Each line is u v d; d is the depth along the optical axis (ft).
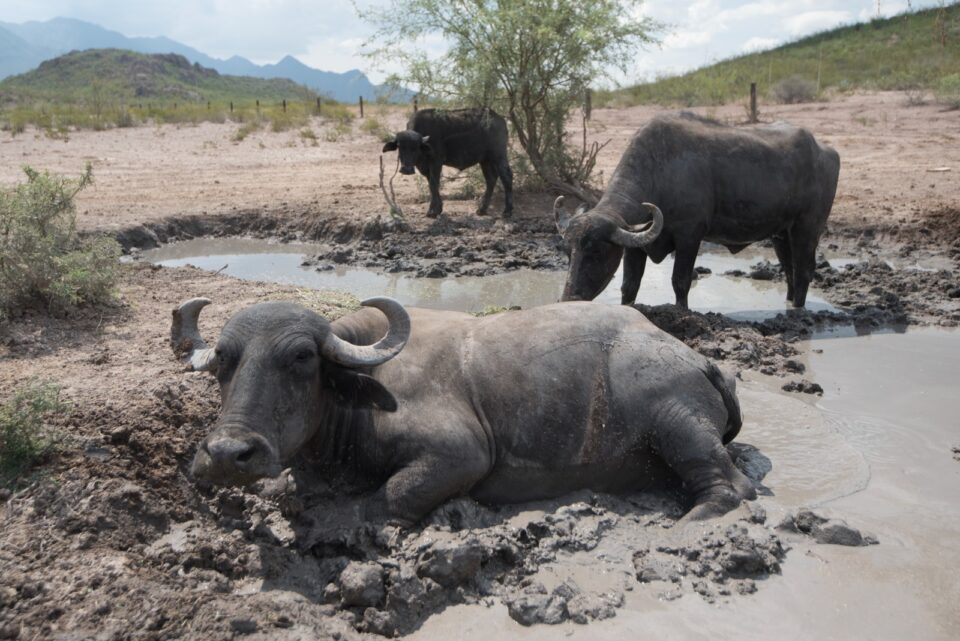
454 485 17.53
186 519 17.94
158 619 13.85
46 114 119.34
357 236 50.39
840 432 22.81
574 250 31.89
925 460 21.08
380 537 16.40
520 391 18.53
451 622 14.83
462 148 53.52
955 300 36.17
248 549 16.87
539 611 14.78
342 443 18.22
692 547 16.65
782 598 15.34
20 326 27.86
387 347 16.87
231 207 55.42
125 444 19.40
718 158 33.68
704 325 30.96
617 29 56.90
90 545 16.08
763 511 17.84
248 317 16.33
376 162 78.69
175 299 33.32
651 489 19.56
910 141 77.87
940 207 51.13
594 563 16.52
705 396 18.81
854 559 16.55
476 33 57.62
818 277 40.32
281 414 15.72
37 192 32.35
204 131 108.47
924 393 25.72
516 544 16.61
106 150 86.53
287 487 18.60
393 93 60.39
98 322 29.30
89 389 22.33
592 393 18.67
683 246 33.91
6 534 16.06
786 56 158.61
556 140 61.36
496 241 47.44
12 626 13.57
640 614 14.92
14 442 18.01
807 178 34.91
